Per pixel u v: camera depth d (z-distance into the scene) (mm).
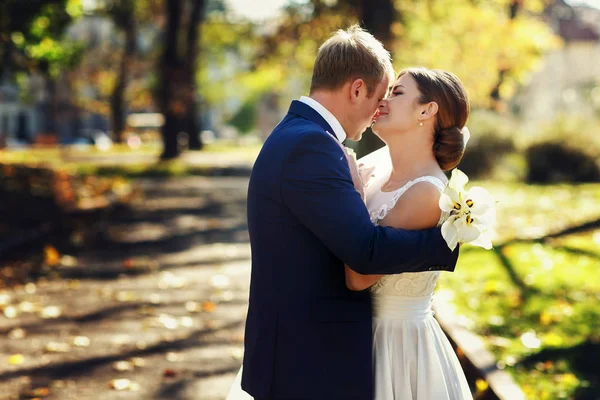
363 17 17234
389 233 2502
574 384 5047
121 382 5254
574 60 59969
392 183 2803
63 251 10875
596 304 7363
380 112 2797
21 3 15852
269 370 2594
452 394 2852
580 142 22312
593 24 69062
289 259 2568
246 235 12883
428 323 2848
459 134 2762
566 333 6332
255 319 2656
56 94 54375
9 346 6176
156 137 64188
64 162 28297
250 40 28859
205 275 9383
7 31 16266
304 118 2662
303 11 21906
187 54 31781
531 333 6281
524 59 26203
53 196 15008
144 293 8281
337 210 2471
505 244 11102
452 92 2750
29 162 21391
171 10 30062
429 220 2652
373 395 2740
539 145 22562
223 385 5305
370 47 2668
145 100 48625
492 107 25969
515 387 4441
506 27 24469
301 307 2566
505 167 22922
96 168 25906
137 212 15820
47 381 5340
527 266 9344
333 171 2506
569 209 15039
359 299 2672
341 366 2584
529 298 7613
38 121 66875
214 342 6363
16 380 5352
